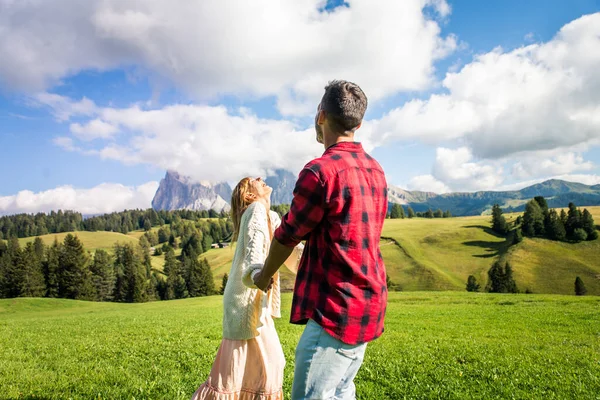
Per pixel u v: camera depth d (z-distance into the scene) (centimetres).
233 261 398
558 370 698
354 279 249
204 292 10212
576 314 1758
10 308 4316
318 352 251
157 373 635
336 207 248
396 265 10406
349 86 275
